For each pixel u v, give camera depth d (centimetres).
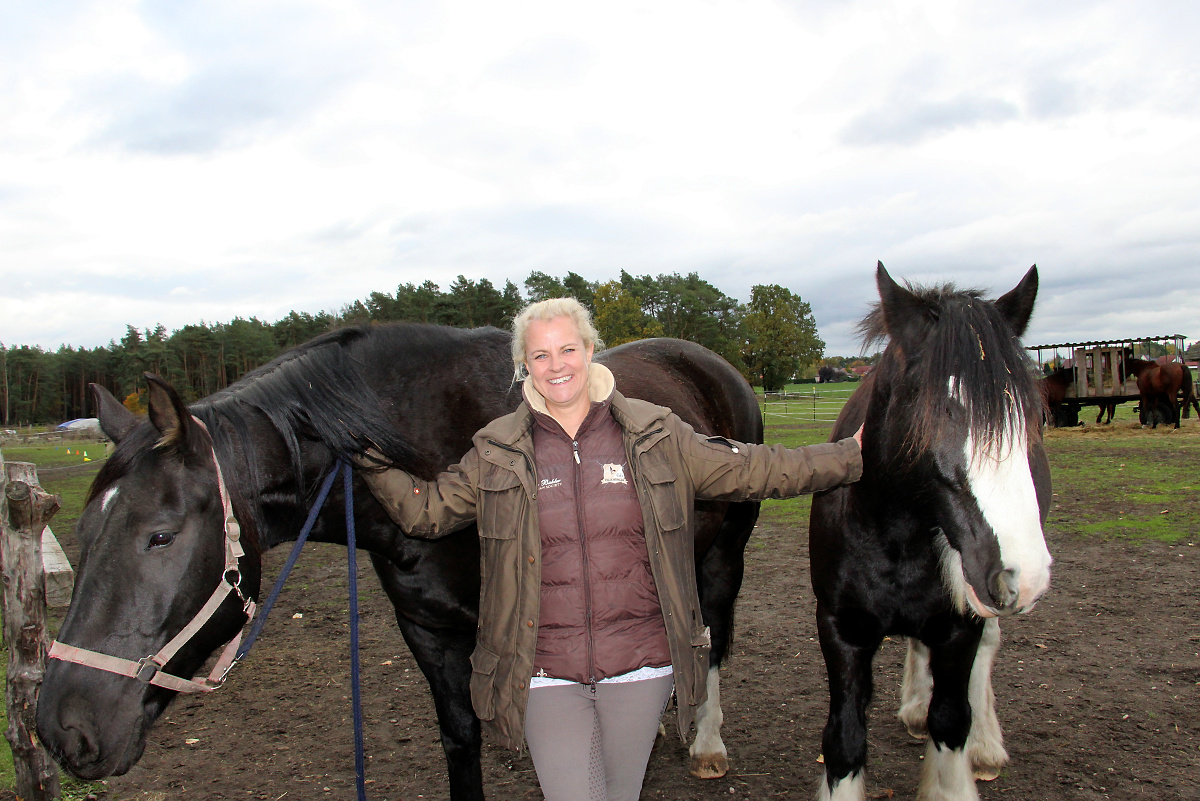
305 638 478
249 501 191
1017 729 323
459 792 237
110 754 164
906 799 278
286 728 348
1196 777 279
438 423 239
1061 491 878
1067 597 492
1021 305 212
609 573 178
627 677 180
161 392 166
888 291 211
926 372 194
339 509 224
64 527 861
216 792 290
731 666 407
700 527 304
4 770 294
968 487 186
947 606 231
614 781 187
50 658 165
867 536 234
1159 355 1931
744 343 6031
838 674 241
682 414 314
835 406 2802
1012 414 181
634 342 388
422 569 229
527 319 183
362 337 242
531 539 178
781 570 598
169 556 171
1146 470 1011
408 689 393
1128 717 328
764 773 300
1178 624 435
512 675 178
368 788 293
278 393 204
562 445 184
